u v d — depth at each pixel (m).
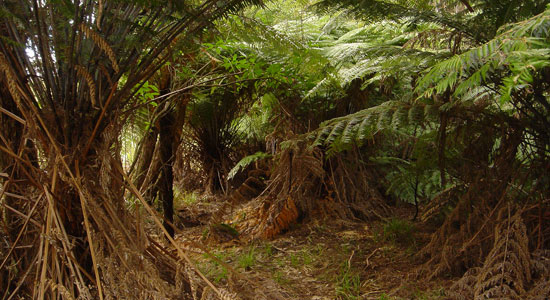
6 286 1.43
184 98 3.29
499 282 1.99
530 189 2.39
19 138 1.49
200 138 5.02
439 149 2.43
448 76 1.75
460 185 2.89
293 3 3.07
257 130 5.14
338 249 2.99
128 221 1.50
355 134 2.38
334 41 3.71
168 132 3.13
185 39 1.68
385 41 3.70
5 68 1.24
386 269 2.60
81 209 1.43
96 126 1.45
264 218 3.42
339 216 3.63
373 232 3.33
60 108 1.43
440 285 2.30
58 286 1.24
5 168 1.40
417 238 3.14
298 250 3.00
